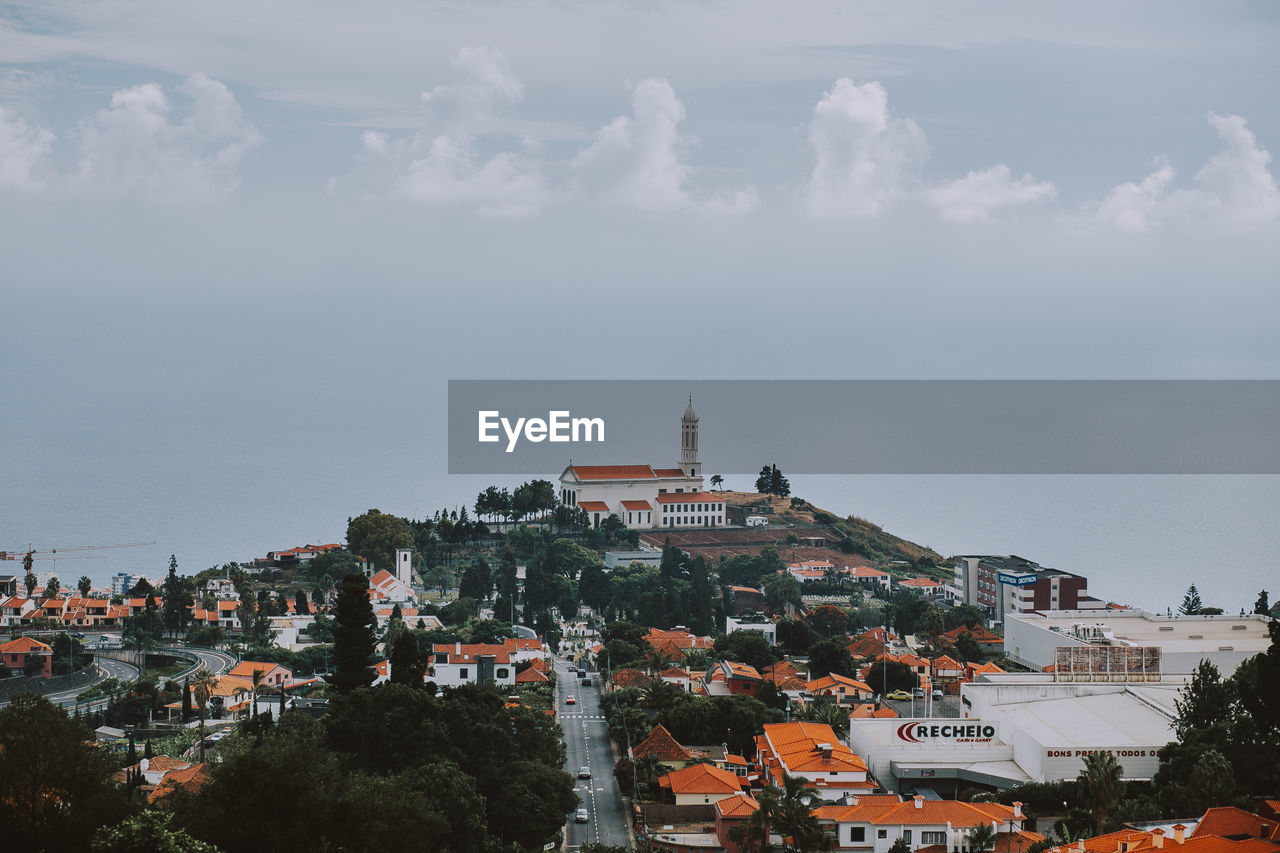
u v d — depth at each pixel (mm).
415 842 153125
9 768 138125
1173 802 190750
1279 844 150875
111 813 139500
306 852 144000
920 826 193250
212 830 143250
